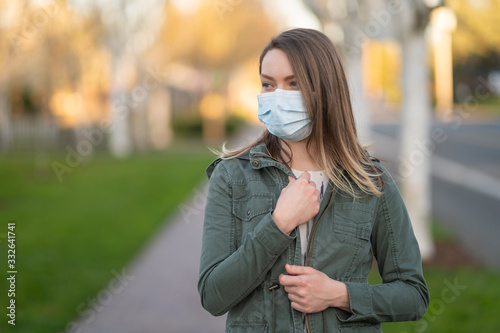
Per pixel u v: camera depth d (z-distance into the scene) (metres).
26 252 6.67
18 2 11.55
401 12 6.03
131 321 4.51
